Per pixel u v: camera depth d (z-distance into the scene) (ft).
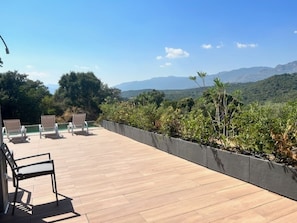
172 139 19.15
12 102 71.92
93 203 10.91
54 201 11.28
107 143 24.99
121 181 13.58
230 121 15.10
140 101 32.42
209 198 10.89
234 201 10.50
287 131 11.27
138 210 10.07
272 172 11.23
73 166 16.93
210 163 15.10
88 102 96.94
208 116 16.74
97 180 13.89
